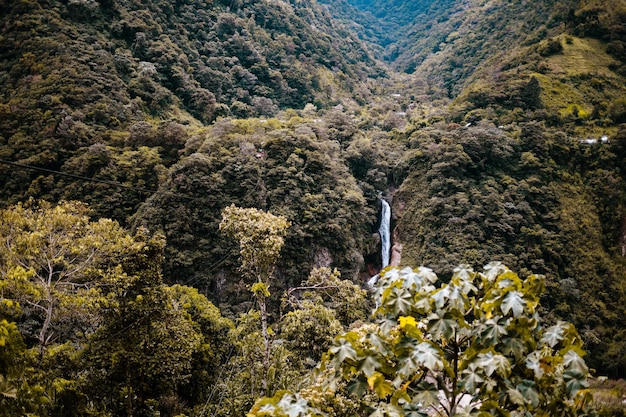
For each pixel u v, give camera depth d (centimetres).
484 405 290
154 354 1302
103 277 1218
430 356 295
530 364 304
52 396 1091
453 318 314
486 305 329
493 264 358
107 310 1282
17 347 532
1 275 1112
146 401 1438
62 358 1254
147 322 1309
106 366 1304
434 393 303
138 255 1309
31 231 1287
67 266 1217
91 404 1286
